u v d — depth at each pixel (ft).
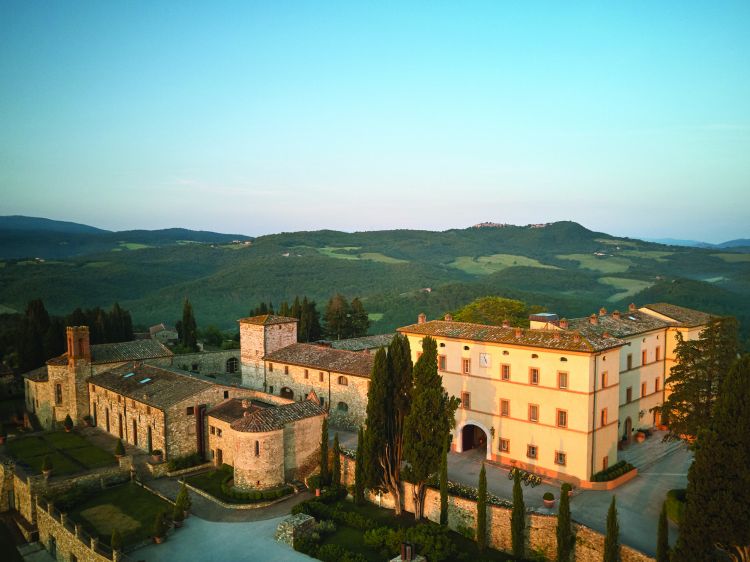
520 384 179.11
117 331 358.43
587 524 138.51
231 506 164.86
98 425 240.53
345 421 221.25
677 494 148.05
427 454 148.05
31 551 165.78
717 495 104.06
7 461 192.85
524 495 157.69
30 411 264.93
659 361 218.18
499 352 184.65
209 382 211.41
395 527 149.38
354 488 168.14
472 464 184.24
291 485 175.01
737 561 109.50
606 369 170.71
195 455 199.82
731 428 104.73
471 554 136.87
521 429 179.11
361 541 145.28
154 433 201.05
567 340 170.81
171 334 420.77
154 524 148.97
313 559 137.90
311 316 388.16
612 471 168.86
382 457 159.43
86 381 245.45
